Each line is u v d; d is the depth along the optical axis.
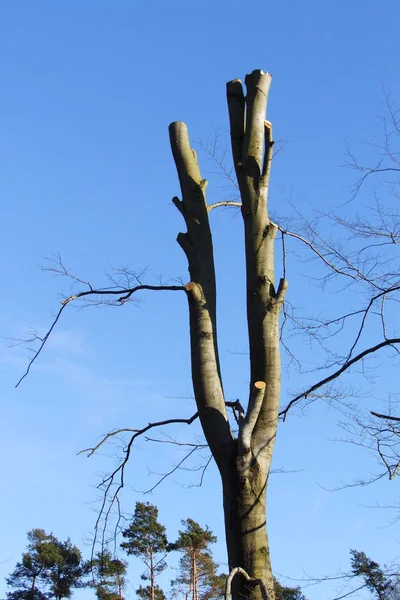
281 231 6.96
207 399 5.73
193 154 6.68
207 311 6.03
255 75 6.55
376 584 6.76
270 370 5.71
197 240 6.29
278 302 5.89
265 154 6.34
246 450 5.41
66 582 21.33
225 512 5.44
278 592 6.86
